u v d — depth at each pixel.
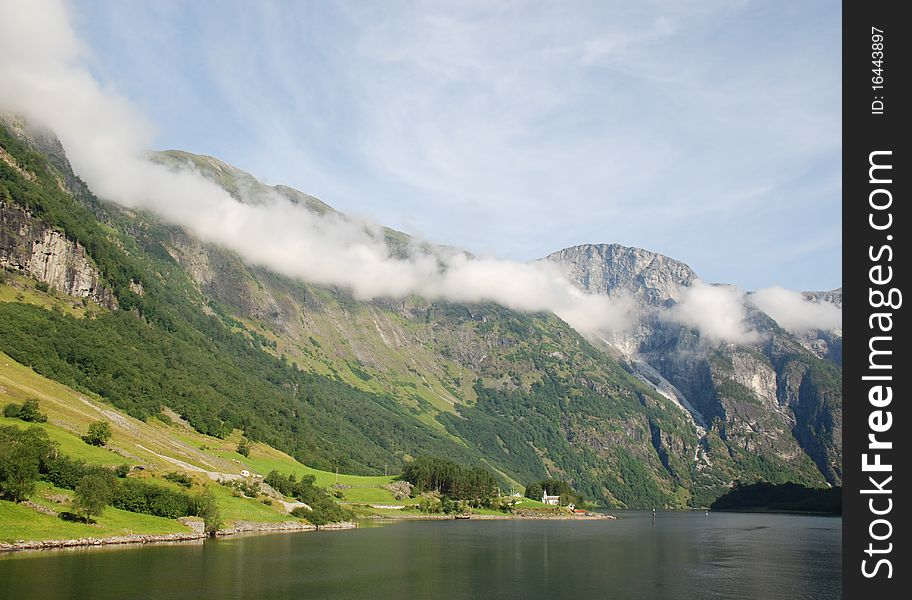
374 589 110.25
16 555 112.81
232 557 130.00
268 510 199.88
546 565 148.12
